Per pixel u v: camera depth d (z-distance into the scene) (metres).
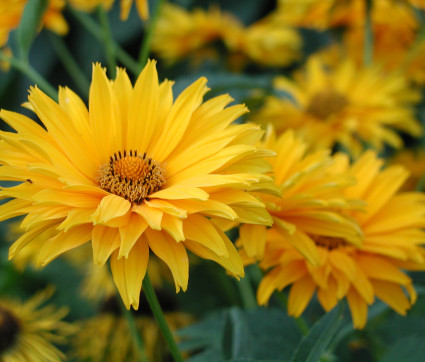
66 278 0.55
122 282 0.34
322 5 0.54
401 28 0.57
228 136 0.36
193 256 0.51
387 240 0.39
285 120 0.54
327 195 0.38
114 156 0.37
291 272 0.38
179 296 0.53
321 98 0.54
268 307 0.46
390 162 0.57
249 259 0.38
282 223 0.37
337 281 0.38
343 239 0.40
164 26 0.61
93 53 0.66
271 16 0.66
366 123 0.53
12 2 0.47
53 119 0.36
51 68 0.67
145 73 0.37
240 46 0.61
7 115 0.35
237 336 0.39
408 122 0.53
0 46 0.48
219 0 0.71
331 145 0.53
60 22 0.49
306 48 0.72
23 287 0.55
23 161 0.35
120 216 0.35
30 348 0.46
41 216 0.34
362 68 0.59
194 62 0.64
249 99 0.45
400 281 0.38
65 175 0.35
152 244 0.35
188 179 0.36
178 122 0.37
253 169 0.36
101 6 0.44
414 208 0.40
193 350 0.48
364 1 0.53
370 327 0.44
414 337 0.38
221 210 0.34
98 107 0.37
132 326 0.45
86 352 0.50
